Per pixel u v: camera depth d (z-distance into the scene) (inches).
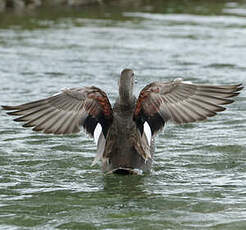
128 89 468.1
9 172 499.2
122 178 483.8
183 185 467.2
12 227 388.8
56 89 766.5
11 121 647.1
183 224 389.7
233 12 1364.4
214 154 542.6
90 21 1247.5
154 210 414.9
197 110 425.1
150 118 451.2
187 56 938.1
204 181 476.7
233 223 389.1
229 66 876.0
